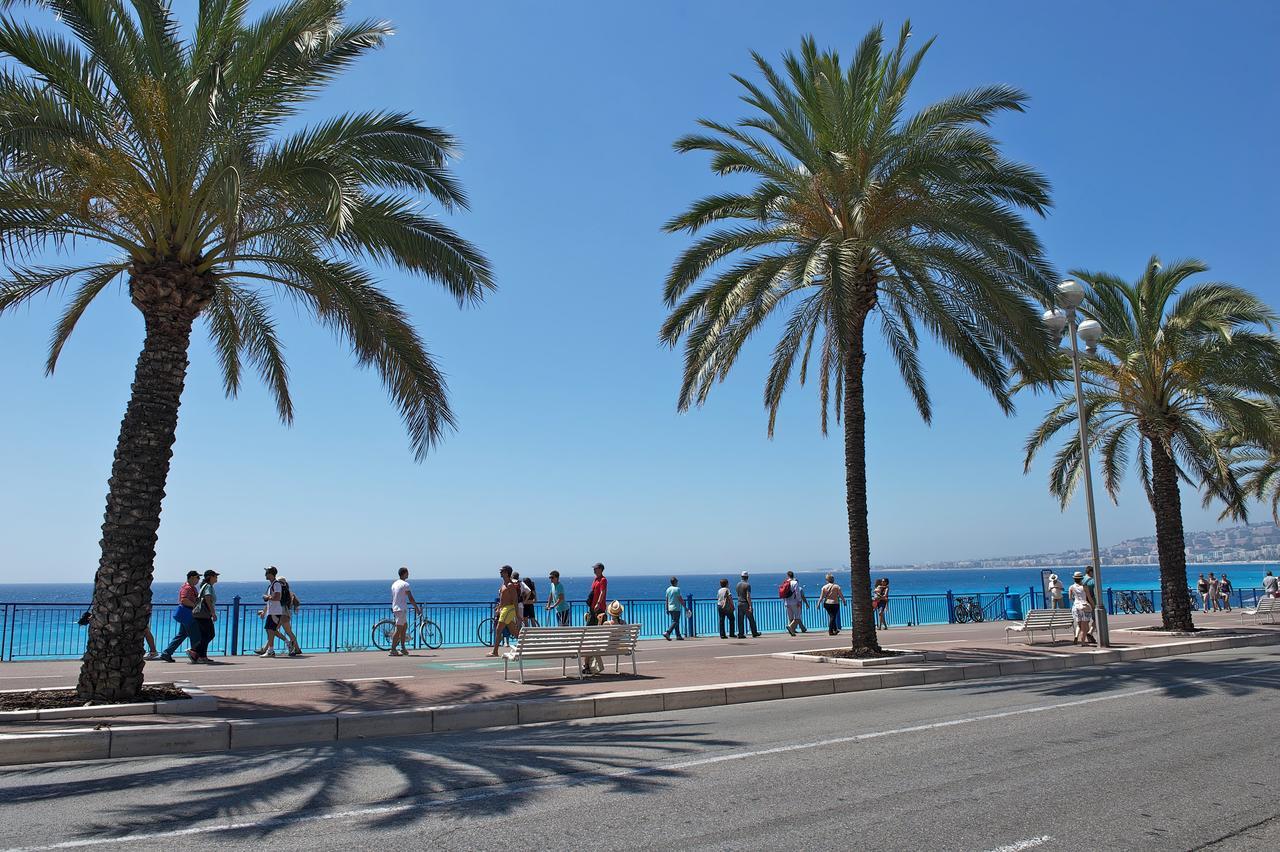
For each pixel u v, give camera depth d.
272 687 12.35
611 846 5.12
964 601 34.97
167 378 10.78
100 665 10.02
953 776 6.93
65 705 9.67
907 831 5.39
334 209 9.62
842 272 14.48
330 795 6.44
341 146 11.27
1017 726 9.40
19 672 14.56
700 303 17.39
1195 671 14.97
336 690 12.02
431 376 13.15
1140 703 11.09
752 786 6.62
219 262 11.49
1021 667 15.89
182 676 14.04
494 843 5.19
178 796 6.45
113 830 5.52
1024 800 6.15
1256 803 6.06
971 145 15.43
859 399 16.88
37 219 10.43
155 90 10.49
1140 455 24.83
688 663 16.05
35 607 18.16
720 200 16.98
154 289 10.77
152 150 10.58
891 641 22.11
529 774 7.14
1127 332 22.30
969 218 15.20
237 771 7.37
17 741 7.86
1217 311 20.44
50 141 9.53
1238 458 32.06
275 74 10.98
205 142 10.58
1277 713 10.02
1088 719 9.83
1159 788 6.50
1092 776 6.91
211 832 5.45
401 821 5.69
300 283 12.48
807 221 17.03
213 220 11.15
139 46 10.57
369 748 8.55
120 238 10.91
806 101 16.31
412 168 11.88
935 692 12.95
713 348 17.08
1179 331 21.38
